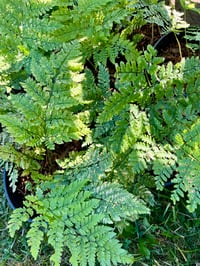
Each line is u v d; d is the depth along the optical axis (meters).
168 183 0.92
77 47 0.78
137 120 0.82
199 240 0.92
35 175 0.86
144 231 0.92
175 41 1.04
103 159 0.81
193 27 1.00
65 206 0.73
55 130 0.79
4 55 0.87
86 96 0.87
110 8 0.90
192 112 0.83
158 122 0.82
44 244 0.93
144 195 0.86
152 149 0.80
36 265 0.92
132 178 0.84
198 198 0.75
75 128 0.81
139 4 0.93
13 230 0.75
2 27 0.85
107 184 0.79
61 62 0.78
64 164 0.84
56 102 0.77
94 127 0.92
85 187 0.79
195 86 0.84
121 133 0.83
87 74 0.88
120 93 0.82
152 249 0.91
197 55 1.02
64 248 0.93
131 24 0.98
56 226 0.73
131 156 0.80
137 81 0.80
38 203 0.76
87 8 0.87
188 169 0.76
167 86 0.83
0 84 0.89
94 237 0.71
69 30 0.90
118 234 0.88
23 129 0.77
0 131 1.00
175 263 0.89
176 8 1.08
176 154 0.80
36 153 0.87
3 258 0.94
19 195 0.93
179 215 0.94
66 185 0.80
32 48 0.86
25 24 0.85
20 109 0.77
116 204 0.76
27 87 0.77
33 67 0.77
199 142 0.76
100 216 0.72
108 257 0.70
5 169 0.91
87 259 0.72
